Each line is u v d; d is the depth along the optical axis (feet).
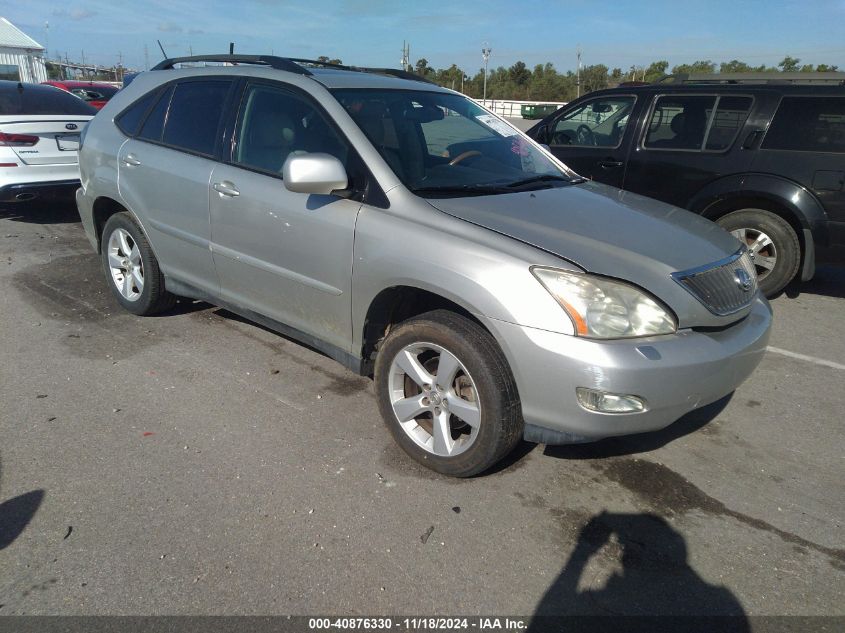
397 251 10.13
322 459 10.71
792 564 8.77
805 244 18.56
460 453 9.98
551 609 7.91
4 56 118.42
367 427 11.73
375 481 10.19
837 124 17.93
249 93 13.10
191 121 14.17
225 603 7.79
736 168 19.20
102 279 19.38
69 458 10.51
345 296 11.13
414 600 7.95
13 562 8.30
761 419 12.67
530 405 9.25
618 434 9.02
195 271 14.29
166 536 8.84
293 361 14.30
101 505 9.41
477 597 8.04
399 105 12.51
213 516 9.25
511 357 9.15
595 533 9.25
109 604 7.71
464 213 10.12
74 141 25.13
